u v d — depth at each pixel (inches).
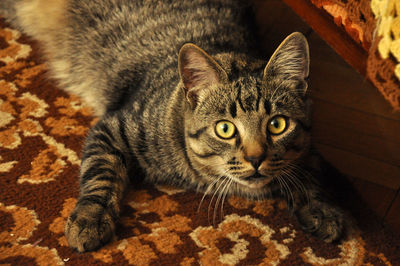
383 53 24.0
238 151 26.0
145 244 26.4
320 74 34.2
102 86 31.5
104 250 26.0
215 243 26.7
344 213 28.1
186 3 32.7
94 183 27.2
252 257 26.4
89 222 25.9
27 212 26.9
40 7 33.3
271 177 26.7
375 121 32.4
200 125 26.5
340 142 31.4
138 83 30.2
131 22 31.9
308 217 27.5
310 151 29.1
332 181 29.7
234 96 26.1
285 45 26.1
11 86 31.6
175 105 27.9
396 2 23.1
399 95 24.0
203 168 27.6
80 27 32.8
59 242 26.0
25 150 29.0
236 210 28.1
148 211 27.7
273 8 37.5
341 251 27.0
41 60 33.1
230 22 32.4
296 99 26.6
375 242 27.4
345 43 27.0
